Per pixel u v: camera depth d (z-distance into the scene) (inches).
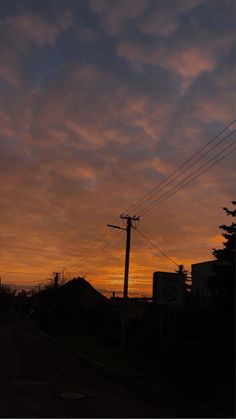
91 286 2819.9
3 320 3708.2
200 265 1206.9
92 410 458.0
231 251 742.5
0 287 4293.8
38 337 1800.0
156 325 858.1
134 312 1654.8
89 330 1857.8
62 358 979.3
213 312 732.7
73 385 618.5
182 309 796.6
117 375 693.9
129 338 1138.0
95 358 932.6
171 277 709.3
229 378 547.5
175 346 628.1
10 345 1272.1
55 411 447.8
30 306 5231.3
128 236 1181.7
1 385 590.9
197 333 720.3
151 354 860.0
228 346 566.6
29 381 635.5
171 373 633.6
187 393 538.3
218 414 438.0
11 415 419.5
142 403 496.7
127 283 1148.5
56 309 2324.1
